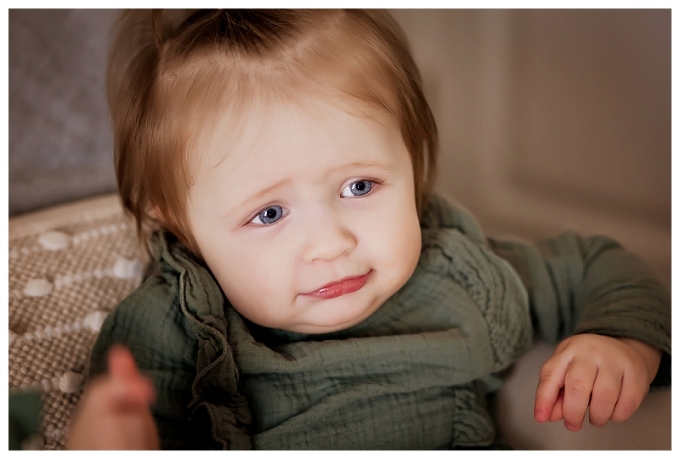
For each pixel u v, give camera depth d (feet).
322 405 2.22
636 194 3.51
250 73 2.07
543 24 3.87
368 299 2.23
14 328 2.30
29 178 3.05
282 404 2.20
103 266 2.64
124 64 2.70
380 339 2.35
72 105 3.17
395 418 2.32
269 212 2.10
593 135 3.70
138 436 1.79
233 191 2.06
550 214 3.69
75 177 3.15
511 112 3.96
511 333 2.58
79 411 1.79
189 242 2.36
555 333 2.81
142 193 2.46
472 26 4.08
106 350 2.11
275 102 2.03
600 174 3.65
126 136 2.41
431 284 2.61
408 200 2.27
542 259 2.91
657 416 2.33
